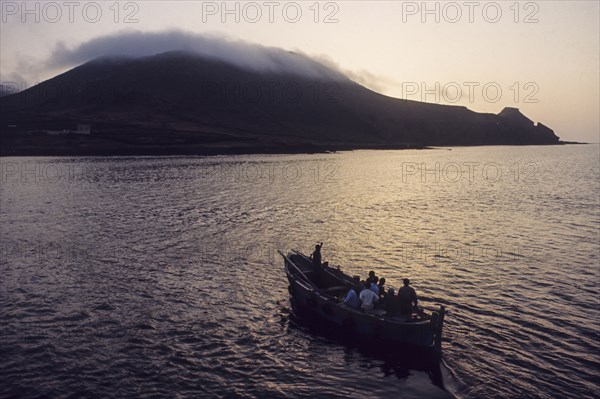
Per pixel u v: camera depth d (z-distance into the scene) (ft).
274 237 133.49
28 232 137.28
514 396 54.85
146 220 156.04
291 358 64.34
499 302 83.35
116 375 59.62
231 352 65.77
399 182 287.48
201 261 108.47
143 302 83.30
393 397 55.31
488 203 201.57
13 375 59.31
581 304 82.43
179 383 57.98
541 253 116.37
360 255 114.83
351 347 67.31
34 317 76.74
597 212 176.04
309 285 78.74
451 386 57.31
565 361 62.54
